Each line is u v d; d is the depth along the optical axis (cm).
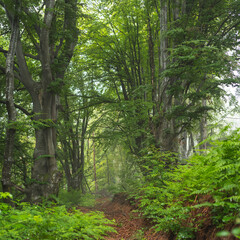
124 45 2280
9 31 1711
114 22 2356
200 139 2358
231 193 452
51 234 515
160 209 644
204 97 1551
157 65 2142
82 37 2255
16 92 2041
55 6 1605
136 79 2195
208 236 466
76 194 1845
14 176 1958
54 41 1620
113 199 1944
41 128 1606
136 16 2103
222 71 1375
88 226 706
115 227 967
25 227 491
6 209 551
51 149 1627
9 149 1128
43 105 1619
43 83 1599
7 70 1161
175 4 1572
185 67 1262
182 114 1470
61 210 778
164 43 1636
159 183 884
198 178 583
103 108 2192
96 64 2409
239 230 214
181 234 518
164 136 1463
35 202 1438
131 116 1977
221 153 465
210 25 1599
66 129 2362
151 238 693
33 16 1295
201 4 1539
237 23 1599
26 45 1809
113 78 2328
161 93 1550
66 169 2755
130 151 2044
